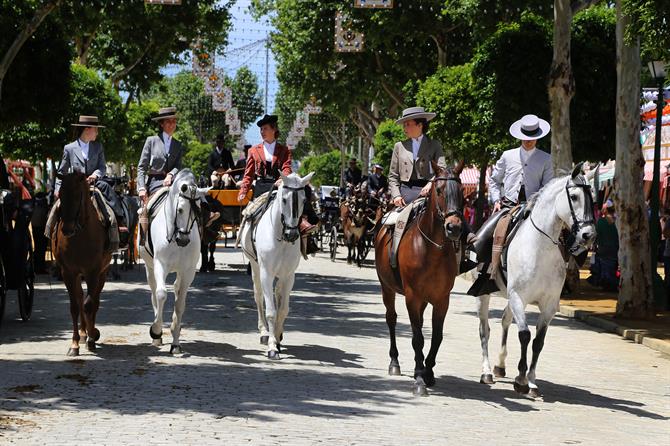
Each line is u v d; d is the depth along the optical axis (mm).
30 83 22219
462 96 27516
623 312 17297
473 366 11836
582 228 9188
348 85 41375
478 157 28141
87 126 12750
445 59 35438
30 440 7336
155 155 12867
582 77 22859
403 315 16969
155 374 10289
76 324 11609
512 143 24266
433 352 10023
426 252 9586
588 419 9039
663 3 13094
